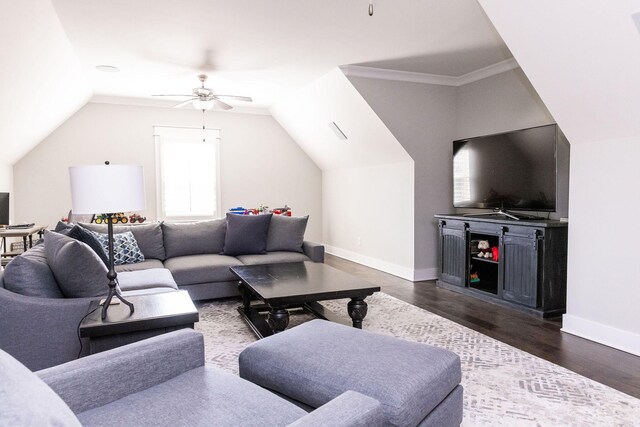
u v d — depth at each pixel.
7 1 2.51
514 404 2.12
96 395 1.25
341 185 6.89
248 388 1.36
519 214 4.35
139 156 6.43
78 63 4.44
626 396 2.20
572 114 2.94
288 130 7.18
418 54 4.22
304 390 1.53
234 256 4.47
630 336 2.81
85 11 3.18
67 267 2.16
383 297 4.25
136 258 4.02
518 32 2.62
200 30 3.58
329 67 4.66
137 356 1.35
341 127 5.69
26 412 0.66
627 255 2.82
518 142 3.95
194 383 1.39
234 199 7.05
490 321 3.47
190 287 3.90
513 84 4.45
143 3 3.06
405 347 1.72
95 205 1.83
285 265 3.82
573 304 3.18
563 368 2.55
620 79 2.48
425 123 5.09
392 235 5.56
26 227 5.11
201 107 5.06
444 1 3.03
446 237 4.66
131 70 4.75
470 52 4.16
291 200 7.42
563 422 1.95
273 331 2.87
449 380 1.62
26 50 3.23
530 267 3.61
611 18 2.21
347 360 1.59
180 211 6.73
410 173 5.16
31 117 4.67
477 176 4.46
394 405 1.36
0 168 5.14
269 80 5.19
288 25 3.47
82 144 6.13
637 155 2.74
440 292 4.49
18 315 1.98
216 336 3.12
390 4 3.08
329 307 3.90
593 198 3.02
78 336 2.00
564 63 2.62
